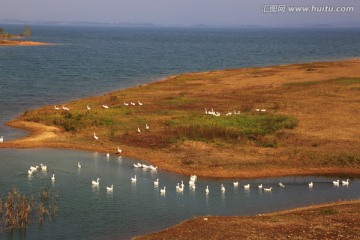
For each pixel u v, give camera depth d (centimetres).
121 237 3111
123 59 15362
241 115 6338
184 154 4950
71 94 8512
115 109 6769
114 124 5994
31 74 10938
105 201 3738
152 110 6800
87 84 9731
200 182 4256
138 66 13288
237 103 7338
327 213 3391
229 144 5222
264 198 3888
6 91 8612
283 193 4016
